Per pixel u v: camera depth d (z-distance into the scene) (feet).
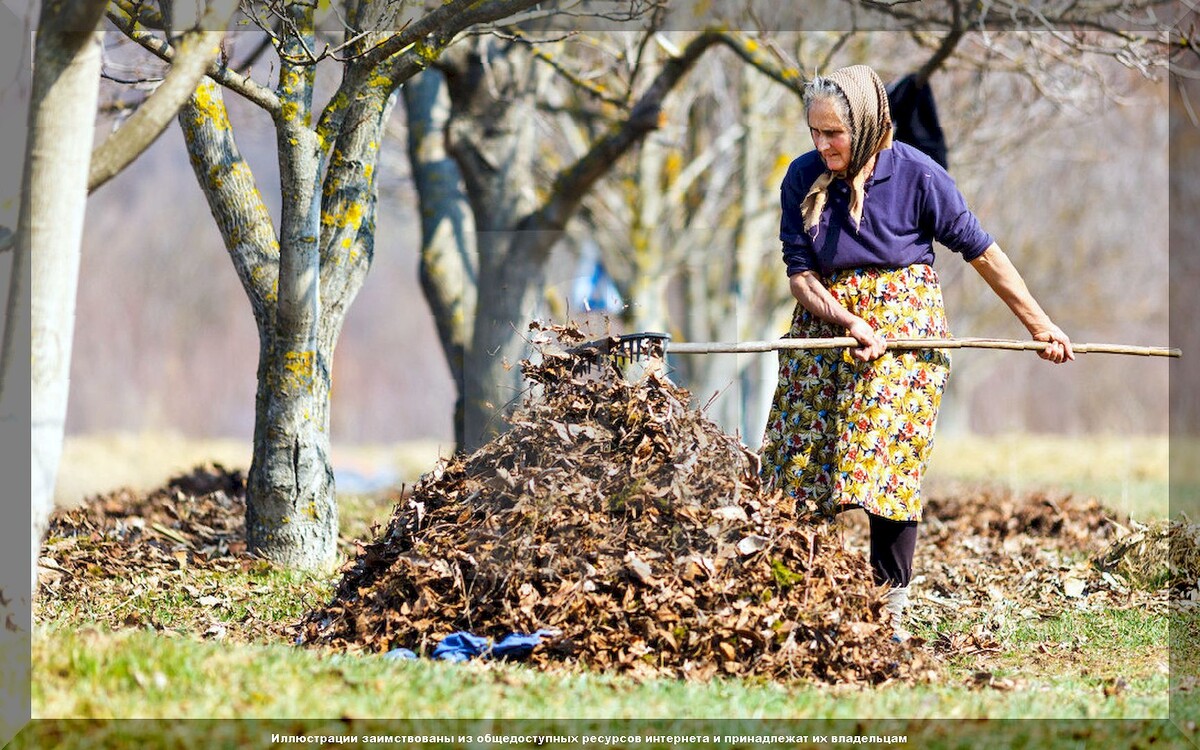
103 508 51.19
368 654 28.48
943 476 83.61
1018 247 136.56
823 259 31.63
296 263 39.37
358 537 47.60
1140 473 80.89
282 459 40.75
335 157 42.45
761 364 93.50
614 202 94.53
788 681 27.32
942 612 37.17
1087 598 39.19
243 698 23.30
